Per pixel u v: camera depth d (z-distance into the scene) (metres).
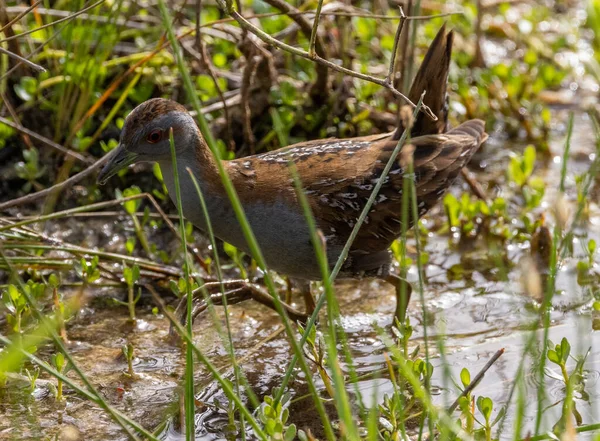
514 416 7.41
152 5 12.21
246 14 12.05
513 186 11.72
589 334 8.60
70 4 11.55
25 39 11.25
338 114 11.74
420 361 7.23
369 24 12.99
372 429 5.73
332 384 7.95
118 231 10.65
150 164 11.14
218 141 10.50
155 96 11.58
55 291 8.63
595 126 9.45
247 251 8.68
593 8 14.44
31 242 9.59
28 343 6.59
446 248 10.60
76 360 8.37
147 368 8.27
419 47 13.05
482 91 12.84
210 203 8.30
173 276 9.68
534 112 12.95
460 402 6.69
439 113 8.98
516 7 15.36
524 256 10.37
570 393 6.35
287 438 6.29
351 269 8.80
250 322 9.19
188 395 6.29
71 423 7.36
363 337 8.92
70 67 11.06
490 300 9.52
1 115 11.13
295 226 8.34
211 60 11.80
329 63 7.75
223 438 7.22
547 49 14.25
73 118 10.95
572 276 9.70
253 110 11.49
